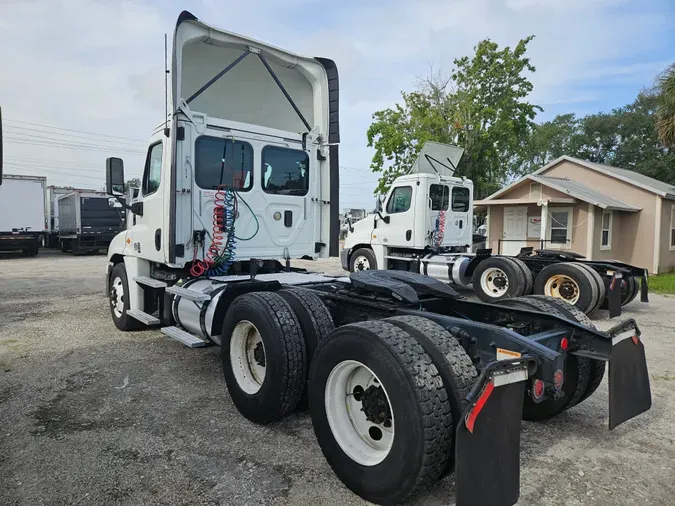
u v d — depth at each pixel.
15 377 4.90
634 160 40.44
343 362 2.90
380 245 11.46
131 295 6.33
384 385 2.62
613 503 2.81
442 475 2.61
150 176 5.79
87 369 5.16
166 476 3.06
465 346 3.10
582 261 8.91
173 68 4.89
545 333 3.32
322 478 3.05
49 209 28.16
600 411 4.21
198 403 4.26
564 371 3.57
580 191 16.17
